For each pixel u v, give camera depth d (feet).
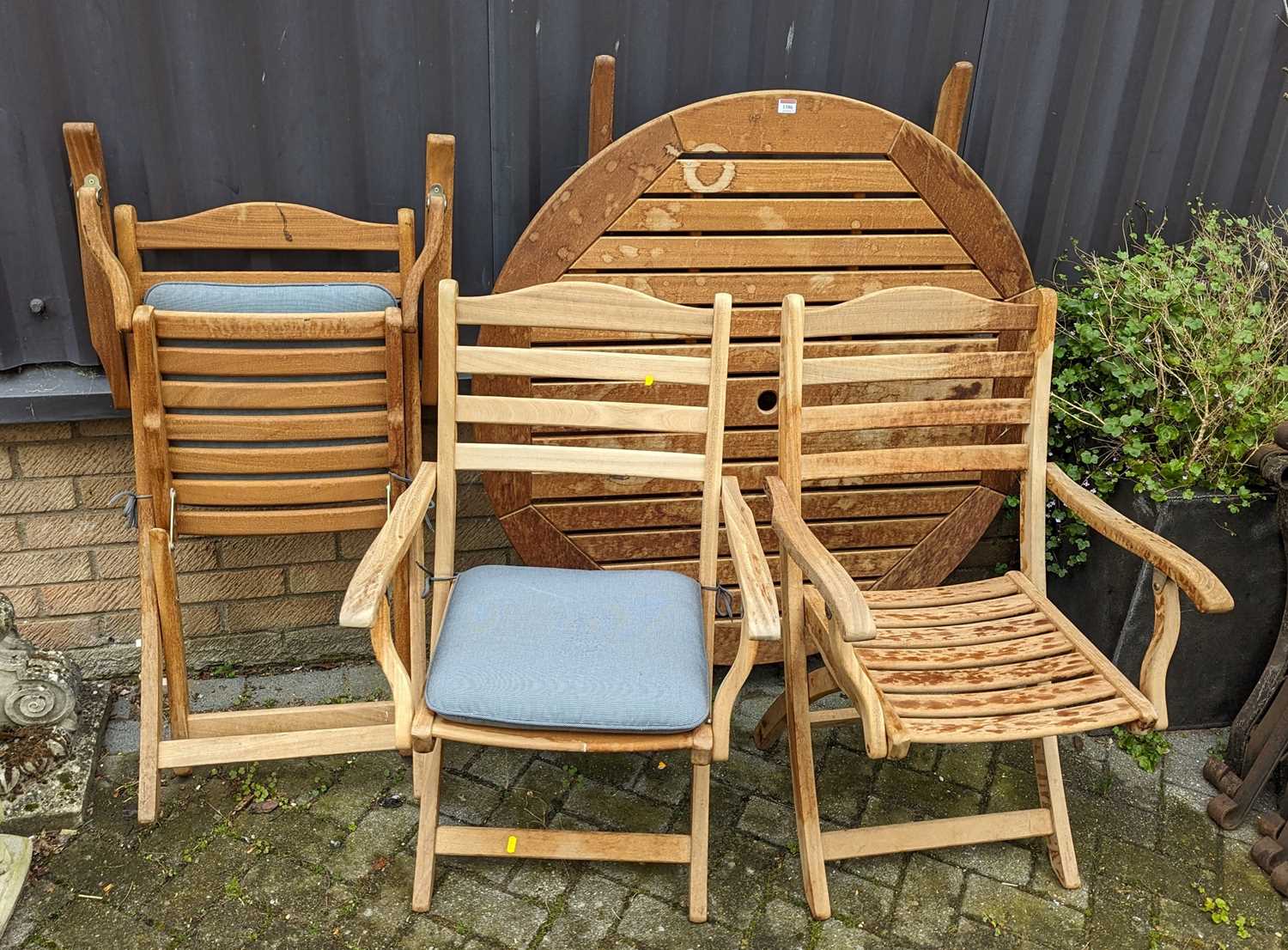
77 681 8.09
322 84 7.75
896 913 6.99
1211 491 8.28
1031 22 8.56
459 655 6.04
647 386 8.05
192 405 6.88
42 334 8.00
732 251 7.80
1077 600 9.23
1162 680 6.27
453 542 7.02
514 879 7.11
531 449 6.88
